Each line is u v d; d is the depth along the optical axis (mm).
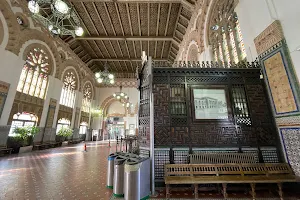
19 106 9211
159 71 4430
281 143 3732
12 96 8555
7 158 7180
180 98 4273
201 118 4102
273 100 3883
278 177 3182
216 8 7156
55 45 12148
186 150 3879
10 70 8406
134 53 16875
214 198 3137
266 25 3854
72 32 6164
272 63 3789
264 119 4051
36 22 10031
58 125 13133
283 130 3652
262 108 4129
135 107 21297
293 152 3379
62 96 13664
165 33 13312
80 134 17469
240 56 5398
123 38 13711
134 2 10070
